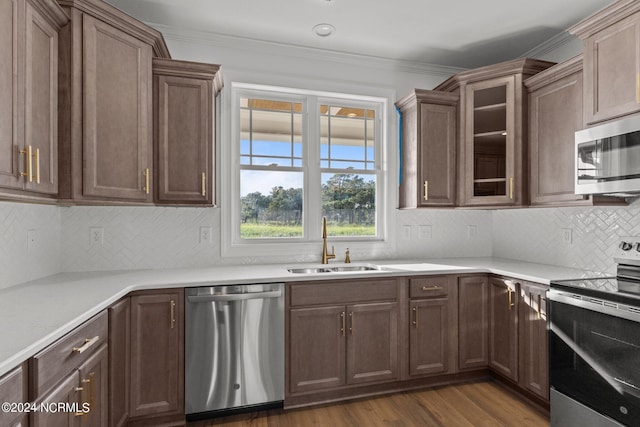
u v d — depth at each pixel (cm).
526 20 257
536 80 254
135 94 211
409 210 328
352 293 244
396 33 276
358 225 327
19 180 147
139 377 203
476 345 269
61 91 180
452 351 264
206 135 238
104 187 195
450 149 292
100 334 161
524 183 265
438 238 336
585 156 208
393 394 254
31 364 110
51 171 172
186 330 213
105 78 196
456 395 252
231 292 220
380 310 249
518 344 241
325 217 309
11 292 181
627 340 164
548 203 247
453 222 340
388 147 323
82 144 186
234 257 284
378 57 316
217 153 281
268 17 254
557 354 201
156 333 207
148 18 255
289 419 222
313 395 241
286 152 309
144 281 212
